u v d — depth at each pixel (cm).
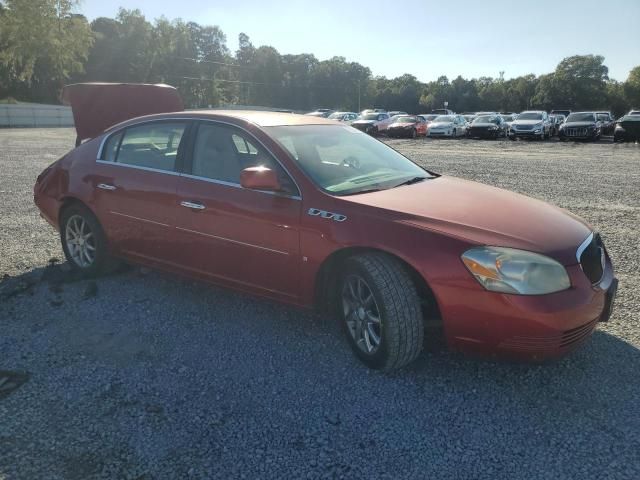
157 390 327
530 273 301
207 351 375
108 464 263
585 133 2797
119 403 313
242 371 349
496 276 302
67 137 2931
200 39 10588
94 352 373
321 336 398
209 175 416
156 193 438
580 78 9694
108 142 494
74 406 310
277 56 11156
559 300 301
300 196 367
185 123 443
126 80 8094
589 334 325
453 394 322
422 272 317
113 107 692
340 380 338
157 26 8269
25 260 569
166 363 359
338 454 270
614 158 1734
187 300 462
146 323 418
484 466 261
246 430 289
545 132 3000
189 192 418
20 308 445
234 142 412
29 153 1861
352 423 295
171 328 409
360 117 3691
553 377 339
